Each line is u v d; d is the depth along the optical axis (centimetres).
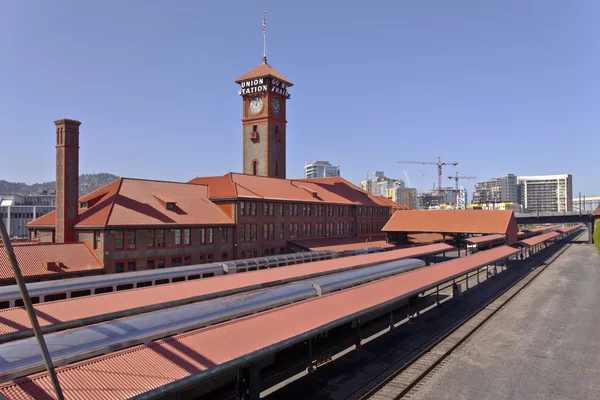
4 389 1258
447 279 3784
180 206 5219
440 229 7775
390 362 2628
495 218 7650
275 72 8025
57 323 2194
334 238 7650
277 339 1920
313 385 2291
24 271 3525
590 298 4462
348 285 3309
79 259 4009
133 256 4328
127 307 2489
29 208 12681
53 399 1270
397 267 4203
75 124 4384
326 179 9812
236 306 2455
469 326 3425
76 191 4406
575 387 2298
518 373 2489
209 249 5203
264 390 2227
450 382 2366
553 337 3158
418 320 3612
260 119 7831
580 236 15025
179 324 2112
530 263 7412
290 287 2944
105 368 1465
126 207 4559
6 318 2152
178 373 1520
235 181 6275
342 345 2953
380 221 9656
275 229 6350
